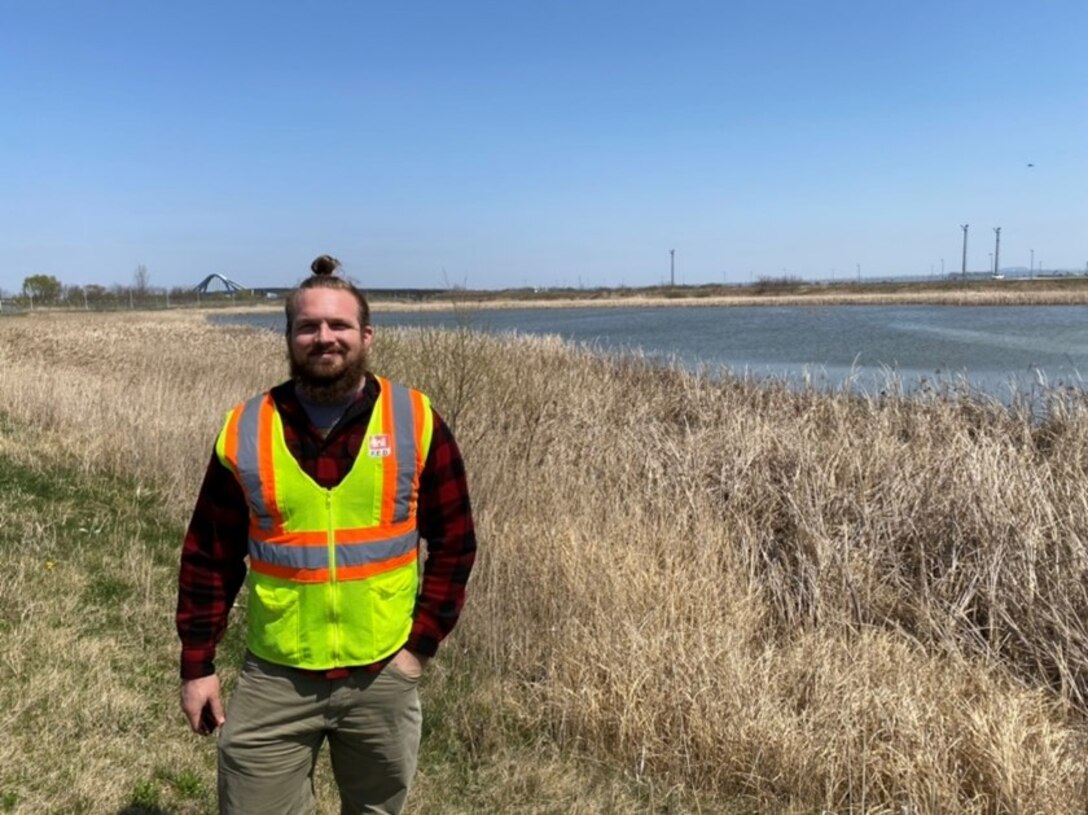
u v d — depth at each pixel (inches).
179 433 335.6
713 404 408.8
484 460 274.8
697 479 265.6
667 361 595.5
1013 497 218.1
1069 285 3157.0
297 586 83.7
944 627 187.0
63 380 458.3
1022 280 3816.4
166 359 607.8
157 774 131.6
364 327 85.3
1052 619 180.7
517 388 389.4
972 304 2433.6
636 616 183.5
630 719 150.9
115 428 346.6
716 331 1444.4
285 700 86.0
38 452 328.2
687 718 149.4
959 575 207.2
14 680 150.0
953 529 220.1
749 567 213.9
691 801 138.2
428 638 89.5
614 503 251.0
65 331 948.0
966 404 367.9
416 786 136.9
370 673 86.9
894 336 1214.3
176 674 164.9
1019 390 371.6
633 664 159.3
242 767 87.3
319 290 82.1
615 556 209.9
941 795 130.0
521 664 180.2
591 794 138.5
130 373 556.7
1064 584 187.3
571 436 329.7
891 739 140.5
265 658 85.7
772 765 140.6
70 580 202.2
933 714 145.3
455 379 318.7
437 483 89.9
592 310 2977.4
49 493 277.3
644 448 304.8
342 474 83.5
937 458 259.8
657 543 220.8
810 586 201.3
